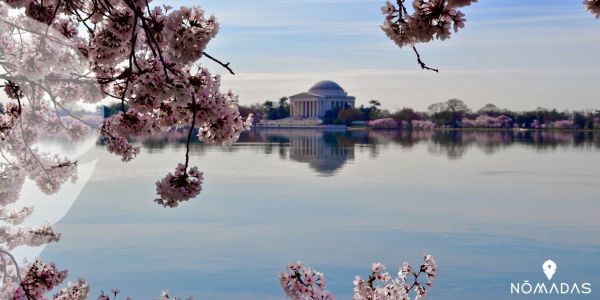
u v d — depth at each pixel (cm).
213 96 734
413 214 5228
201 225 4334
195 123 742
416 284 1169
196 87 715
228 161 9556
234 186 6744
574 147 14300
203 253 3447
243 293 2800
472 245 4094
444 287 3105
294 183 7138
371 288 1140
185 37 693
